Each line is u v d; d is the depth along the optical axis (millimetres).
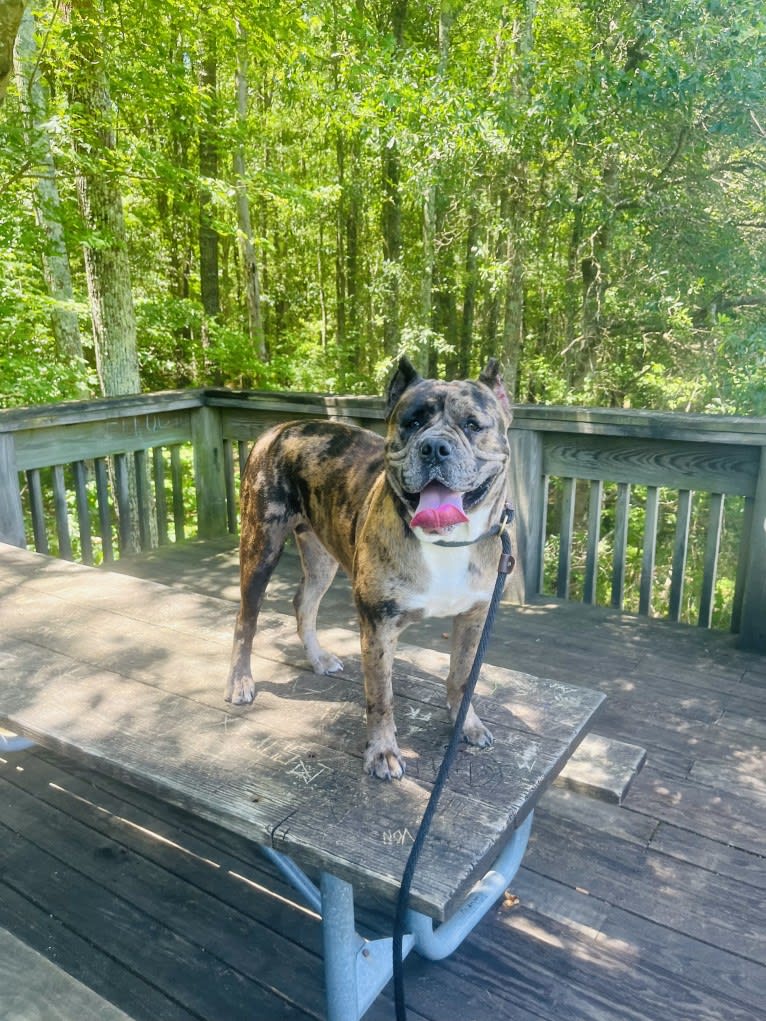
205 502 5211
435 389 1582
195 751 1710
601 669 3297
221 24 8117
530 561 4090
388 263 15070
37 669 2111
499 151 9031
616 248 11102
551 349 14906
